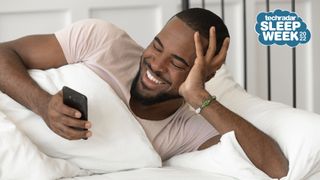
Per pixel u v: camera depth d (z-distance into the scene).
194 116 1.47
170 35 1.32
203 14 1.35
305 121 1.34
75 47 1.39
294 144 1.29
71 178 1.27
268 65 2.47
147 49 1.36
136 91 1.38
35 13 2.20
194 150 1.46
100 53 1.39
